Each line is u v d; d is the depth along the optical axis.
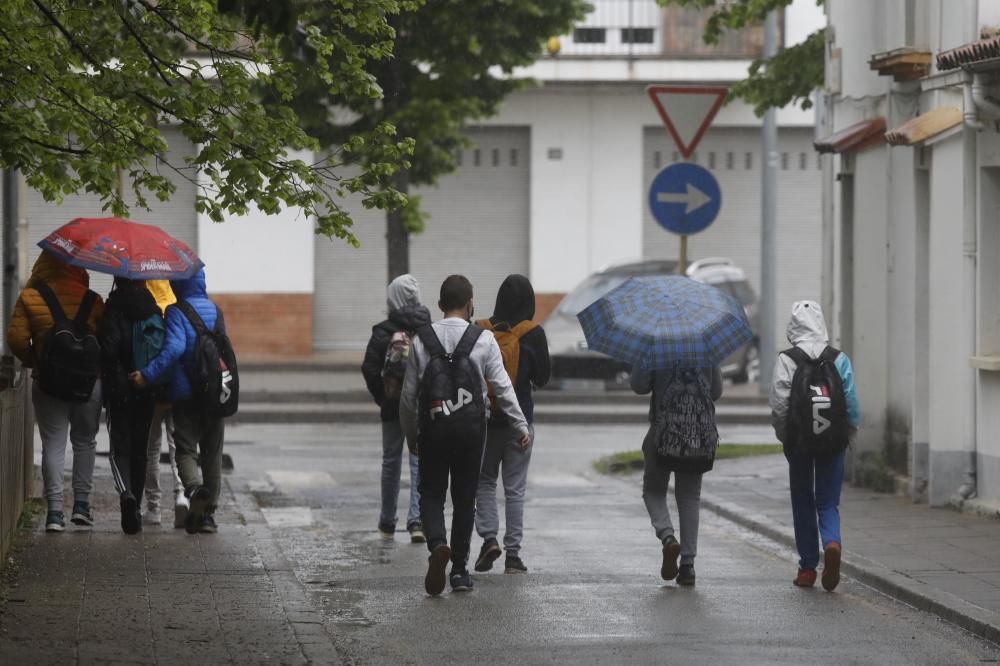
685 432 21.14
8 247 29.94
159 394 23.73
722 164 76.75
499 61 51.00
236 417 51.25
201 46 21.69
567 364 59.88
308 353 72.81
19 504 24.45
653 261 66.38
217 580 20.53
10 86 21.12
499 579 22.14
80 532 24.28
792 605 20.27
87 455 24.67
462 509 20.62
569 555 24.58
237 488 32.41
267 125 21.27
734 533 27.64
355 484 34.28
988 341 28.16
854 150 33.41
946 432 28.91
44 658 15.69
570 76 73.81
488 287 76.56
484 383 20.48
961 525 26.70
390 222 54.84
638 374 21.55
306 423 51.34
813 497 21.72
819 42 41.00
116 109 21.38
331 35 21.64
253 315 72.31
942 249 28.95
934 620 19.36
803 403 20.94
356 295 75.25
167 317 23.70
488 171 76.25
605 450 43.41
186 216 70.88
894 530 26.16
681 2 43.28
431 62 49.97
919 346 29.91
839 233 34.34
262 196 21.12
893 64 30.16
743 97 42.41
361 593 20.92
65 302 23.61
